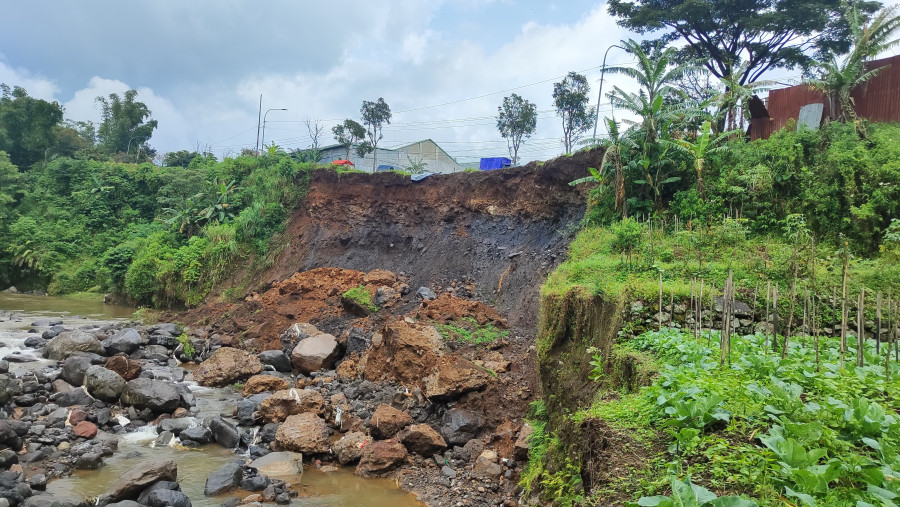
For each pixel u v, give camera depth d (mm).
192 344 21000
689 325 9820
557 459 8398
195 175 41219
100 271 37469
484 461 10945
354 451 11570
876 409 4895
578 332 11383
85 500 9102
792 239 13953
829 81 17734
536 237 21484
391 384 14891
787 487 4055
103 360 16562
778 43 26703
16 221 40906
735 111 21094
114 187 42750
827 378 5973
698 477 4715
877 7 24344
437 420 12805
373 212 28344
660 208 17266
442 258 24000
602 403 7441
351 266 26875
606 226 17812
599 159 20062
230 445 12320
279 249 30016
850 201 14086
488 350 15797
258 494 10055
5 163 42656
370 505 9828
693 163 17375
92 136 63750
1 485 9227
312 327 20266
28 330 22828
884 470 4129
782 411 5211
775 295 7770
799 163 15828
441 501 9891
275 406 13453
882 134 15359
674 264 12953
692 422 5449
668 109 18047
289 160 32562
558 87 28188
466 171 25609
